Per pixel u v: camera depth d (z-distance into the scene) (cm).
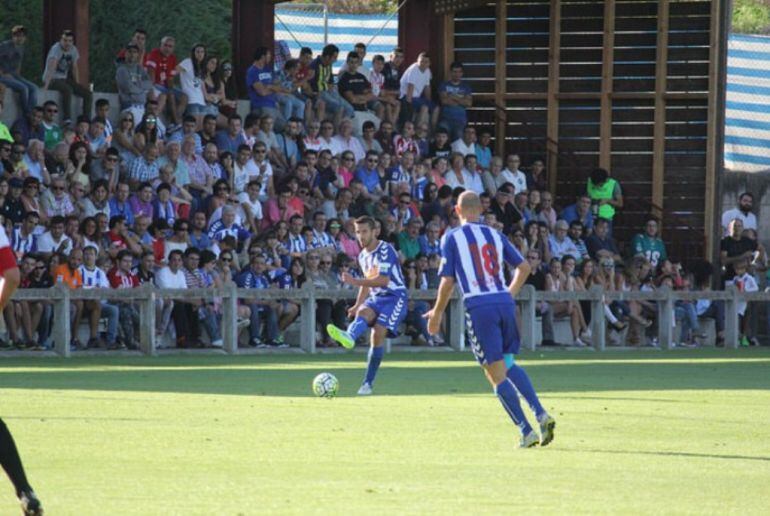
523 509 1820
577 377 4472
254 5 7294
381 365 5022
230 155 6244
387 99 7306
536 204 7112
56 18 6438
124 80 6206
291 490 1966
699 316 7150
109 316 5488
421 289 6125
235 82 7200
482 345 2580
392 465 2261
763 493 1994
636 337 6900
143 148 5969
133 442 2516
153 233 5750
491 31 7994
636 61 7956
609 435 2758
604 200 7538
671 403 3503
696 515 1791
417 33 7925
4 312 5216
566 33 7975
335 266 6216
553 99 7956
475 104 8000
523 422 2541
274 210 6294
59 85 6097
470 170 7119
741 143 8638
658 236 7750
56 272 5381
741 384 4197
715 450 2519
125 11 8925
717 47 7775
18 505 1833
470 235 2645
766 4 10512
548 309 6550
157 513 1748
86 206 5659
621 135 7975
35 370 4466
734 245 7656
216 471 2158
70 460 2269
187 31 9006
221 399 3453
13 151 5494
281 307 5962
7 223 5322
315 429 2775
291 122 6638
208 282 5819
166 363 4912
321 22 9112
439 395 3672
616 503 1884
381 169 6756
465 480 2092
